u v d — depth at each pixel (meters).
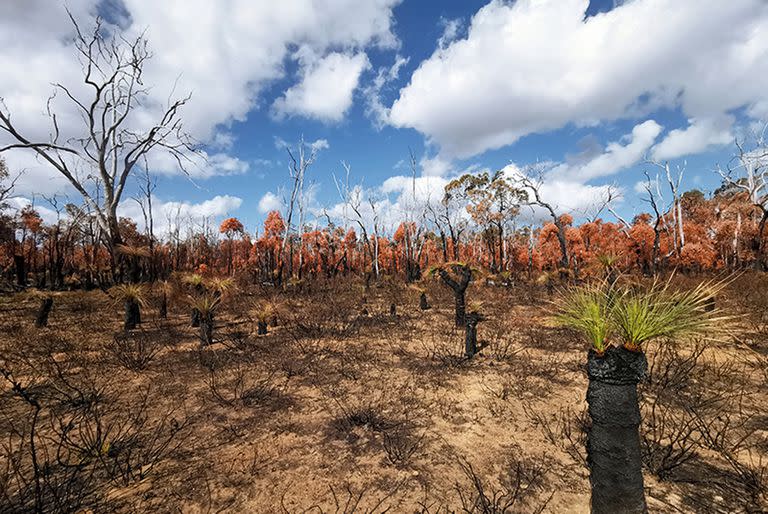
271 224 33.31
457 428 4.31
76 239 25.78
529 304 14.16
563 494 3.04
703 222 32.00
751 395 4.66
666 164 23.77
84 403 4.89
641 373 2.29
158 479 3.28
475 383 5.85
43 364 6.32
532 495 3.03
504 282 22.05
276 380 6.07
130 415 4.55
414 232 36.16
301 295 18.12
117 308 12.87
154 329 10.09
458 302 10.32
